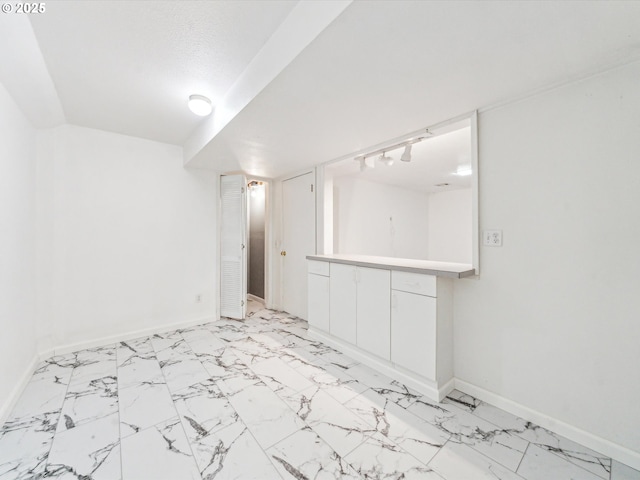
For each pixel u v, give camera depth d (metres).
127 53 1.56
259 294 4.68
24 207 2.07
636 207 1.30
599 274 1.41
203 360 2.40
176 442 1.44
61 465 1.30
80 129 2.61
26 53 1.50
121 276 2.84
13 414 1.66
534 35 1.13
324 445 1.43
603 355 1.39
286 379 2.09
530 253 1.63
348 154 2.85
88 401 1.80
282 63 1.35
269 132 2.18
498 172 1.75
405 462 1.32
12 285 1.82
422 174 4.27
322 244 3.30
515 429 1.56
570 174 1.48
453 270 1.79
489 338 1.81
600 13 1.01
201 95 2.02
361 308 2.35
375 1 0.94
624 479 1.24
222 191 3.60
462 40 1.16
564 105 1.50
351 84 1.50
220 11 1.27
